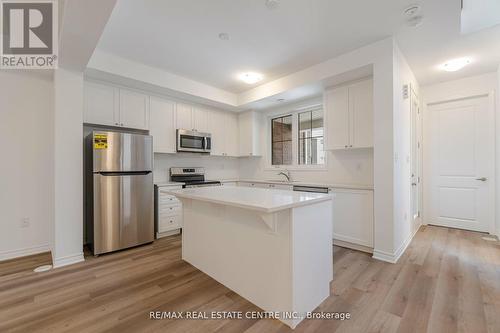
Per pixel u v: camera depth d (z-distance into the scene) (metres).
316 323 1.59
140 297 1.91
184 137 3.98
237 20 2.27
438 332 1.48
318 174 4.05
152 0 1.97
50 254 2.91
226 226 2.09
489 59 3.08
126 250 3.03
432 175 4.07
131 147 3.09
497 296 1.87
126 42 2.66
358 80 3.15
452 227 3.90
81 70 2.62
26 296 1.92
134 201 3.10
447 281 2.12
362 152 3.48
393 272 2.31
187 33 2.48
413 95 3.55
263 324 1.59
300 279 1.61
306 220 1.68
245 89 4.26
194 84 3.83
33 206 2.94
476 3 2.37
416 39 2.60
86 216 3.16
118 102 3.32
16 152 2.85
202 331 1.52
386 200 2.61
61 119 2.54
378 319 1.62
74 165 2.62
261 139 4.98
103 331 1.52
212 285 2.12
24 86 2.91
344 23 2.32
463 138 3.78
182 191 2.30
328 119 3.46
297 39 2.61
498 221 3.36
